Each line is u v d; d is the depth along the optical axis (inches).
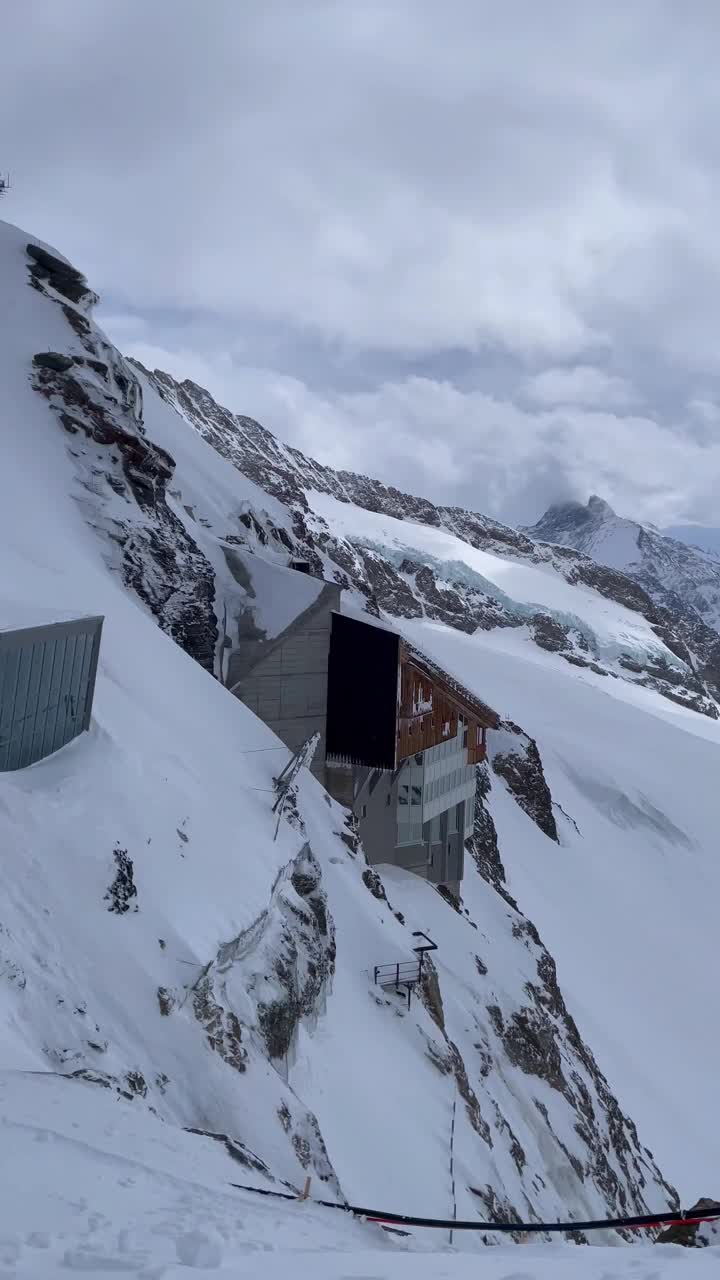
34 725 1174.3
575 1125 2132.1
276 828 1519.4
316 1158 1031.6
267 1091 1033.5
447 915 2327.8
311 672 2278.5
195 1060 948.6
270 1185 708.7
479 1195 1391.5
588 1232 1871.3
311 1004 1354.6
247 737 1850.4
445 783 2490.2
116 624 1818.4
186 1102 906.7
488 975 2235.5
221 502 3161.9
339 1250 519.5
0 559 1723.7
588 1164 2085.4
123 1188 528.1
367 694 2255.2
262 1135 953.5
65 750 1231.5
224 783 1507.1
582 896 4549.7
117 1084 793.6
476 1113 1635.1
